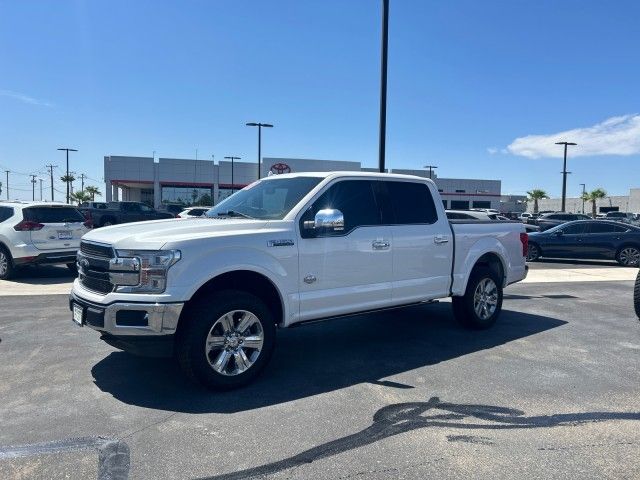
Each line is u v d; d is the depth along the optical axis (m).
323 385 4.85
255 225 4.96
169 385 4.80
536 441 3.72
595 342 6.50
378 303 5.76
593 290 10.95
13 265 11.01
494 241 7.17
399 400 4.49
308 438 3.75
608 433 3.86
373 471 3.29
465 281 6.72
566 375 5.20
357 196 5.71
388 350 6.06
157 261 4.36
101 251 4.70
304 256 5.12
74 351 5.86
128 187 70.94
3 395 4.54
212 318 4.51
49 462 3.37
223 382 4.62
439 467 3.34
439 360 5.68
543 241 17.66
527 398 4.56
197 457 3.46
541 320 7.80
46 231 10.99
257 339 4.82
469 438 3.76
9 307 8.30
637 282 6.92
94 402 4.39
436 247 6.34
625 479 3.21
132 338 4.38
